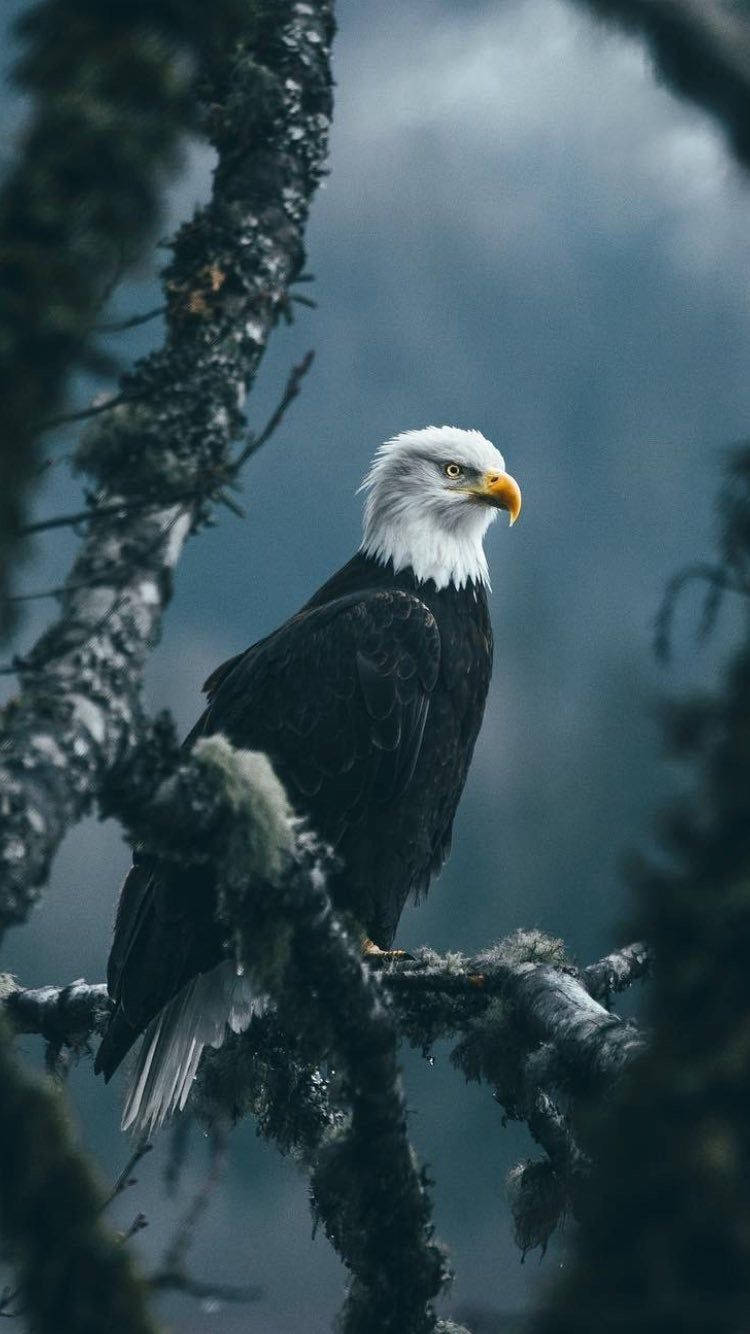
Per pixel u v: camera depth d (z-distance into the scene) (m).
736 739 2.69
